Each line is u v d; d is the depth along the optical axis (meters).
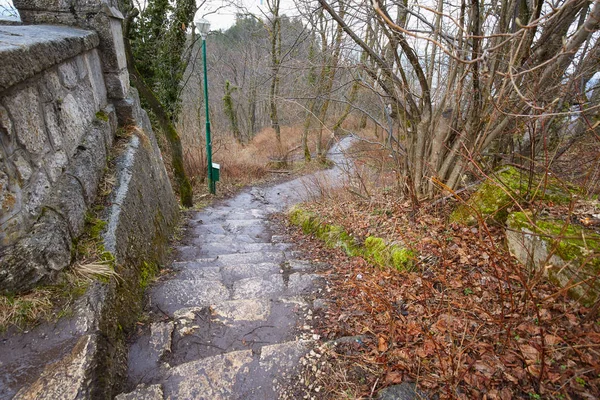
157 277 3.08
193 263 3.72
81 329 1.67
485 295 2.23
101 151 3.09
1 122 1.66
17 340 1.60
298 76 7.63
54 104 2.32
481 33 2.96
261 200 9.30
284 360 1.99
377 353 1.99
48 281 1.85
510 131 3.01
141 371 1.89
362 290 2.60
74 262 2.06
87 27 3.55
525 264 2.36
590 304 1.90
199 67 19.09
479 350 1.82
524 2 3.04
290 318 2.47
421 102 3.68
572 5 2.39
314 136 17.34
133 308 2.32
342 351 2.05
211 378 1.86
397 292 2.55
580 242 2.08
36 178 1.97
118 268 2.24
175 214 5.88
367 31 4.13
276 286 2.98
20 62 1.79
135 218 3.01
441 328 2.01
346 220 4.35
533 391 1.58
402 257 2.91
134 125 4.16
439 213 3.44
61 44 2.44
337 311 2.53
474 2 2.70
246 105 22.73
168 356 2.04
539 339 1.79
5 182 1.67
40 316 1.71
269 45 13.77
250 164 12.79
